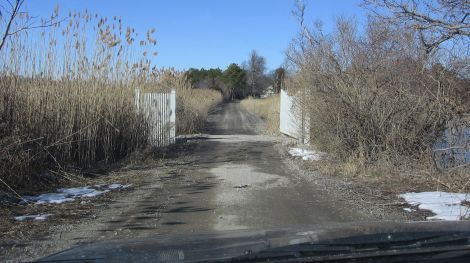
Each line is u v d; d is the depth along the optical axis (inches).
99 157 503.5
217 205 320.8
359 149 490.0
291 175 452.1
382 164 451.8
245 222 273.3
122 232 253.4
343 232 115.3
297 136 701.3
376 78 498.9
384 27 532.7
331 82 526.0
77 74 469.4
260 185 398.9
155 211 303.9
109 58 509.0
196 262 90.7
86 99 466.0
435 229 115.3
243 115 1653.5
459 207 302.0
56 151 417.4
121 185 397.7
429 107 446.9
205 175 450.6
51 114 418.0
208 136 853.2
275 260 91.5
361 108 490.9
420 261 91.5
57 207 312.0
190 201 334.6
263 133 957.2
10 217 281.4
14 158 351.6
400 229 117.2
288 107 823.1
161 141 641.0
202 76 3144.7
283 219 280.5
